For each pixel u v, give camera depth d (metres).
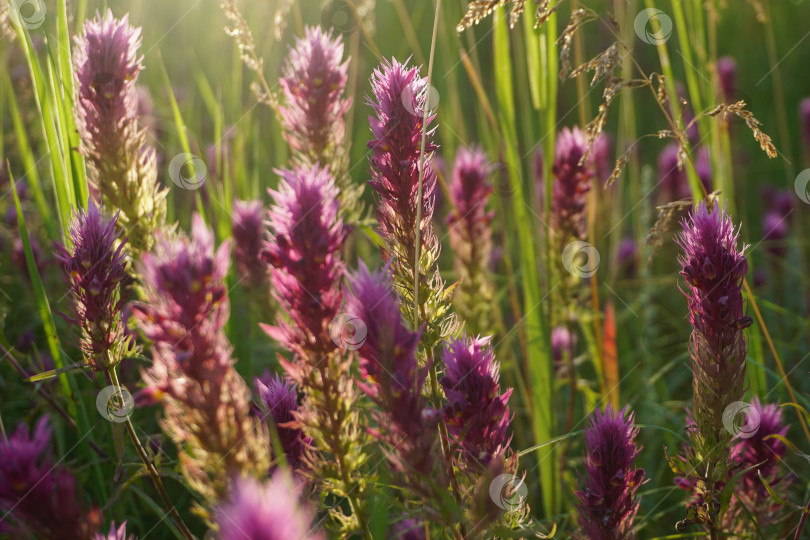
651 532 2.44
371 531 1.42
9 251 3.28
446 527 1.48
